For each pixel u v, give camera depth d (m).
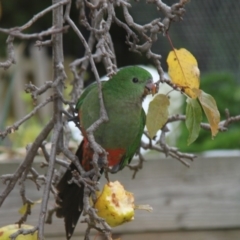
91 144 4.11
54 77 4.56
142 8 11.66
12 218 6.86
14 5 16.05
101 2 4.66
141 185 7.02
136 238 7.03
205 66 12.24
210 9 11.68
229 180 7.08
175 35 11.92
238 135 9.66
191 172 7.07
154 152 9.86
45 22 16.33
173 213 7.03
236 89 10.70
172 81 4.41
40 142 4.59
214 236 7.09
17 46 13.69
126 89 5.26
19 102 12.88
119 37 15.24
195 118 4.32
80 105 5.33
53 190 4.61
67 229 4.96
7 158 7.90
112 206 4.24
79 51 15.81
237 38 11.93
